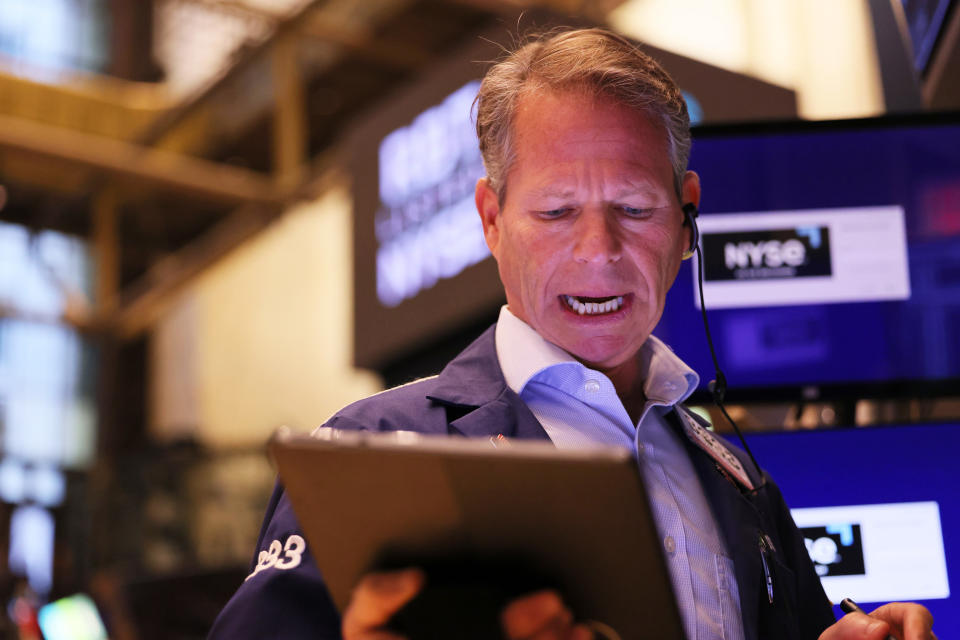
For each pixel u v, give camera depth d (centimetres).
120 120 930
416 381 135
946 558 177
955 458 180
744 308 188
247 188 909
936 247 187
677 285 188
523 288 129
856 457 180
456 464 90
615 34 136
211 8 831
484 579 93
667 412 141
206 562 767
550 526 90
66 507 820
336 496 95
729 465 142
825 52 350
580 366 128
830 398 185
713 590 125
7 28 923
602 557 90
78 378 1007
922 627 115
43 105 899
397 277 488
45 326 996
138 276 1144
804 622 142
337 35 853
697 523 130
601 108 127
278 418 864
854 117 189
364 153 521
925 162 190
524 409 127
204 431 927
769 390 186
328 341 842
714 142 190
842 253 188
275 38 848
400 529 94
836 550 178
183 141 945
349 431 120
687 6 419
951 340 185
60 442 977
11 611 595
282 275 895
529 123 129
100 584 388
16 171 942
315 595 107
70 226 1053
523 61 134
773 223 188
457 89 473
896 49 254
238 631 106
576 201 126
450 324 457
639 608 91
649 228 128
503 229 132
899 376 185
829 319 187
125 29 966
